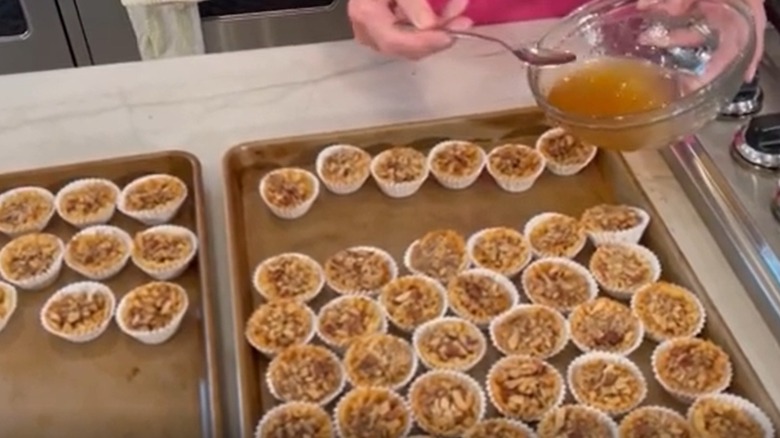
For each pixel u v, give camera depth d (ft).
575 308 2.74
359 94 3.21
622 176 2.95
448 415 2.55
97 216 2.99
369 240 2.93
